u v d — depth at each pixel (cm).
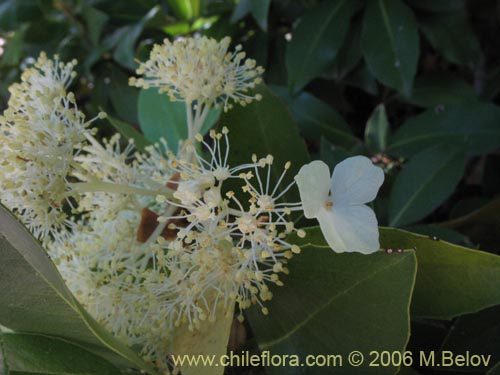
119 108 21
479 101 18
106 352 11
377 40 17
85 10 21
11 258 9
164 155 15
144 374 12
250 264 10
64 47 22
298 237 11
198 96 12
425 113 18
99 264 12
